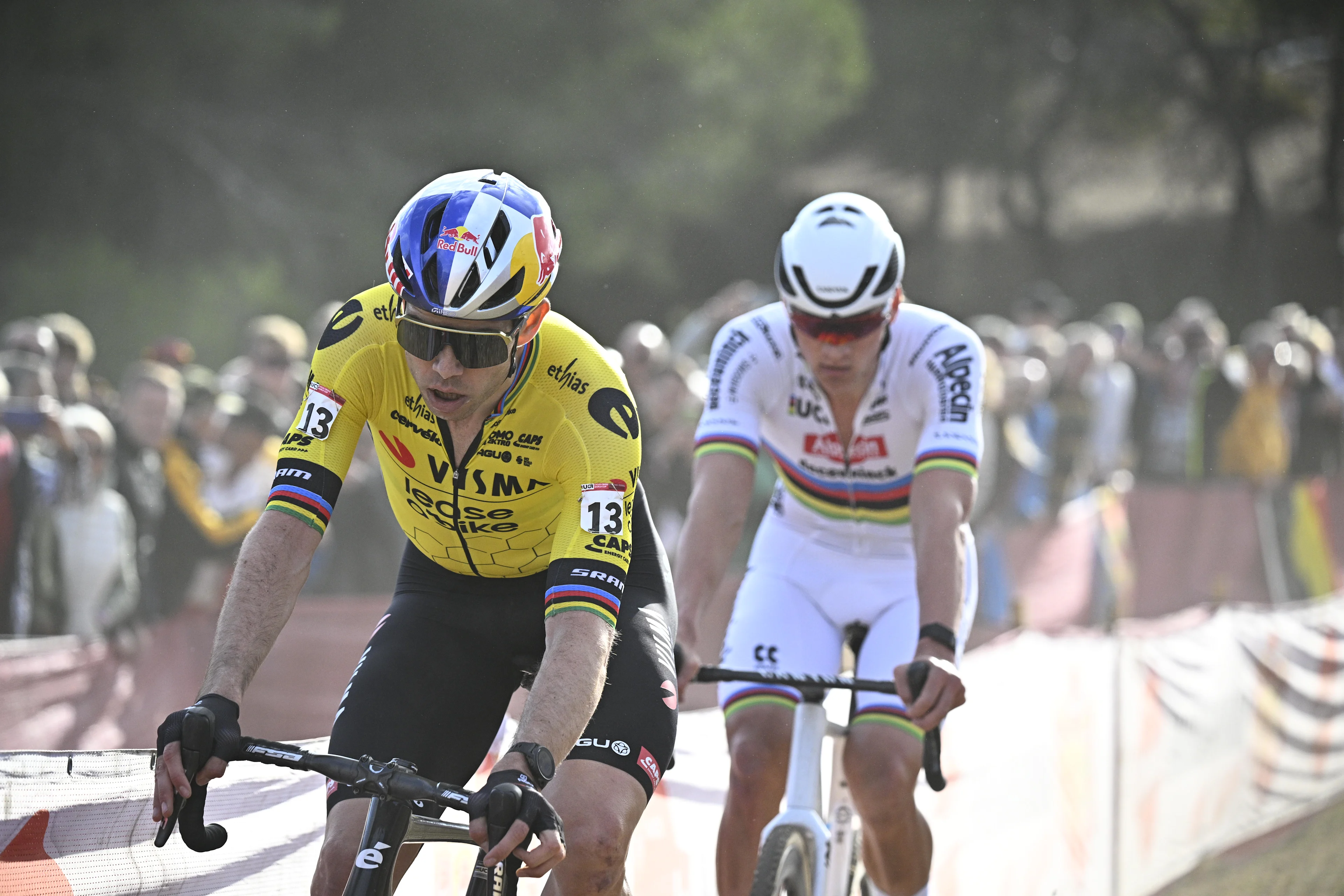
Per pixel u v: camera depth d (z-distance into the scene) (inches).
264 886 266.4
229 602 215.0
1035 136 2866.6
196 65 1604.3
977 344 328.5
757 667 333.4
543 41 1669.5
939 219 2910.9
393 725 244.5
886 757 309.3
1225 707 590.6
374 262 1627.7
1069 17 2662.4
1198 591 968.3
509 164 1628.9
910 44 2586.1
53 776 232.1
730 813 316.8
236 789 263.3
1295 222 2992.1
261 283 1515.7
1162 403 1031.0
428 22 1630.2
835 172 2918.3
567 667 214.2
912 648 331.6
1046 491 896.3
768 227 2106.3
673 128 1675.7
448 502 250.5
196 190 1621.6
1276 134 3002.0
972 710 418.9
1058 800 464.4
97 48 1600.6
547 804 184.7
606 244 1667.1
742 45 1675.7
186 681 478.0
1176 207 3176.7
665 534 709.3
